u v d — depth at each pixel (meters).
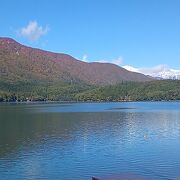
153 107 198.38
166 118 112.50
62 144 59.06
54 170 41.78
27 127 85.75
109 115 128.00
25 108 185.75
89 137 67.19
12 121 101.69
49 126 88.00
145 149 54.03
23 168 42.81
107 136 68.56
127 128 82.88
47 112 146.25
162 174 40.06
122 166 43.44
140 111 155.12
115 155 49.59
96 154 50.34
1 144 59.44
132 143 59.75
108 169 42.06
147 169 42.06
